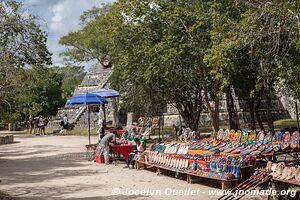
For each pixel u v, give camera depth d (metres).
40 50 16.22
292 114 37.38
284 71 12.24
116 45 19.73
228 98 20.56
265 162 12.28
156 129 32.44
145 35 18.12
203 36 15.75
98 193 11.23
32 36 15.48
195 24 15.30
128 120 37.97
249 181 10.02
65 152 22.48
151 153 15.23
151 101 23.22
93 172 15.21
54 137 34.91
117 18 19.28
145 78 17.72
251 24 9.82
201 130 30.92
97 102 20.17
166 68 16.73
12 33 14.65
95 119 42.81
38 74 17.92
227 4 14.24
